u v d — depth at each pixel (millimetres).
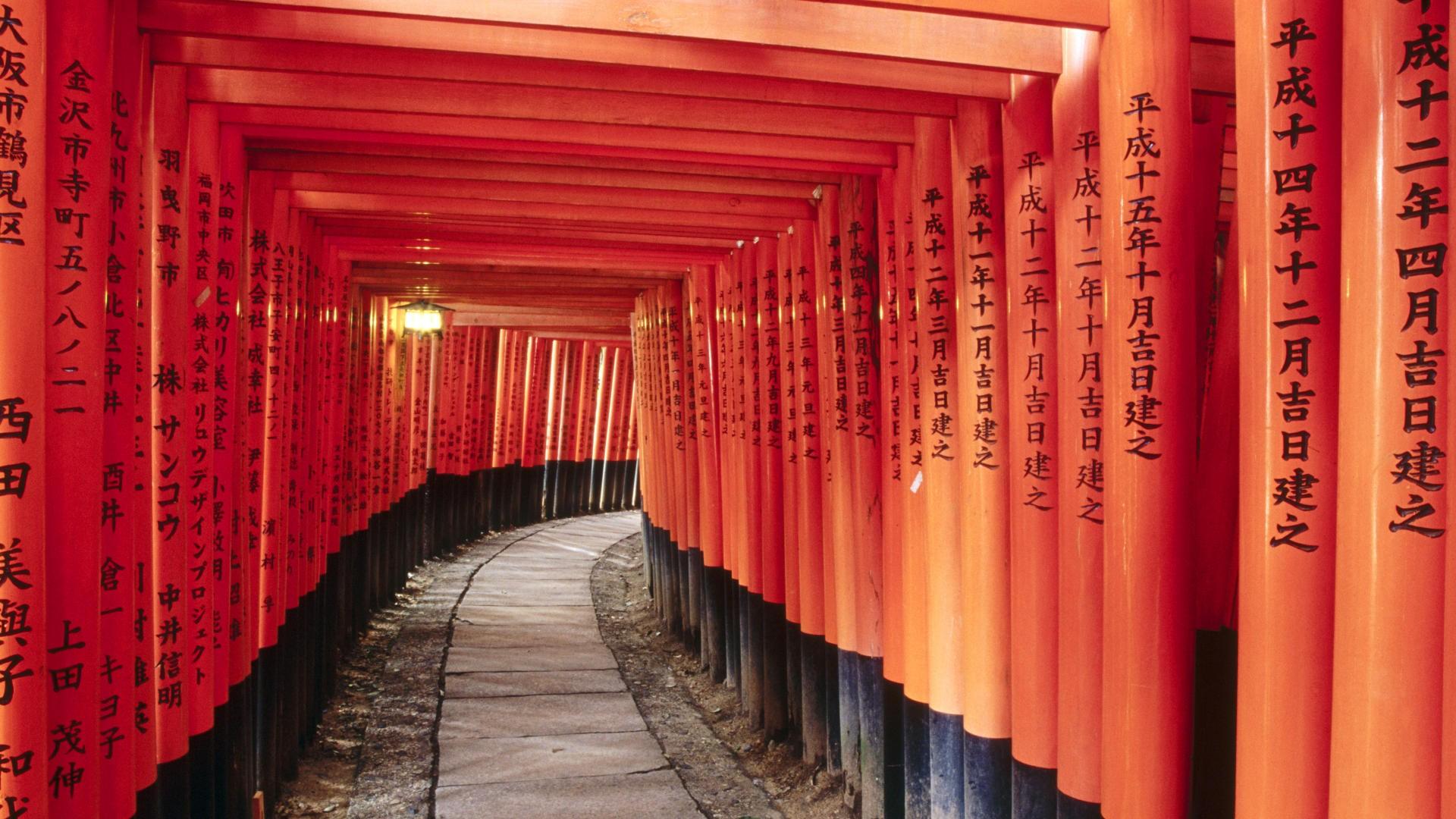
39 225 2416
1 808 2354
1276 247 2445
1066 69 3215
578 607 11430
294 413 6246
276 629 5574
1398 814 2135
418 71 3676
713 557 8352
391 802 5719
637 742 6812
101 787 2973
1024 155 3469
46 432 2564
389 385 11086
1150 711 2924
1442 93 2096
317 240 6949
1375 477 2168
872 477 5117
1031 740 3477
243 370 4918
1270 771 2453
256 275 5367
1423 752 2115
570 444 19594
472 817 5500
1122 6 2912
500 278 9375
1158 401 2898
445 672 8500
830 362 5535
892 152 4578
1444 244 2092
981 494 3773
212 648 4082
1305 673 2412
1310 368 2408
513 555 14750
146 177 3375
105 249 2727
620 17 3062
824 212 5500
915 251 4215
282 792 5883
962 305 3838
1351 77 2227
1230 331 3221
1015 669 3533
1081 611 3219
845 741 5465
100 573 2797
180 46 3486
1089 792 3217
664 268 8602
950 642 4102
